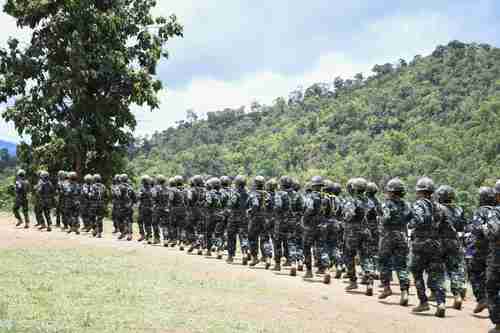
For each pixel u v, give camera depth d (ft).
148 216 73.00
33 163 121.29
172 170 536.42
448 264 40.60
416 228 37.86
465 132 428.56
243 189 58.85
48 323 29.94
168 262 54.03
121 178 75.36
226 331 30.25
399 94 597.93
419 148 415.85
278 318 34.06
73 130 117.08
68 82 116.16
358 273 53.88
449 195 42.37
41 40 121.80
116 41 124.77
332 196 49.90
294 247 51.93
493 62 588.91
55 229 81.82
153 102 126.52
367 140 503.61
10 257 51.52
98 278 43.60
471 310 40.27
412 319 35.81
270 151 560.20
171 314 33.37
